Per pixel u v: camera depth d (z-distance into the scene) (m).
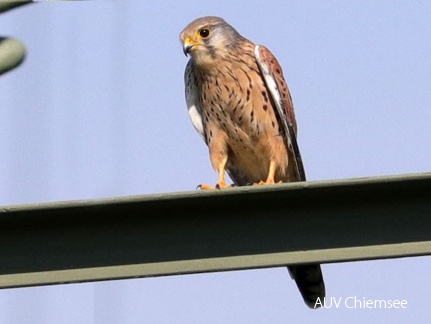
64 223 5.91
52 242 5.91
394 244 5.87
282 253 5.91
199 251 5.94
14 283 5.81
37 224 5.87
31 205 5.70
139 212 5.91
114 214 5.89
